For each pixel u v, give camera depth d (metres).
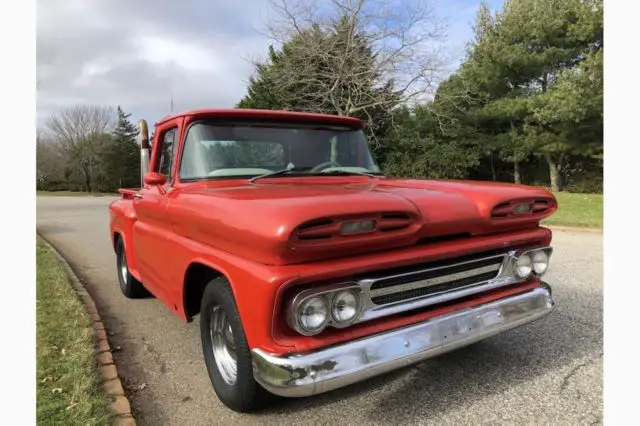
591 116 19.64
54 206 23.94
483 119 23.36
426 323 2.54
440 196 2.78
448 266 2.66
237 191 2.81
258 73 22.23
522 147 22.61
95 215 18.02
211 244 2.75
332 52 19.66
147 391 3.20
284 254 2.16
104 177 54.72
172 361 3.70
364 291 2.33
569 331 4.09
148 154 4.66
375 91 20.05
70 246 9.72
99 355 3.57
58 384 3.08
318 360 2.18
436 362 3.52
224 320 2.84
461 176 23.52
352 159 3.94
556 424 2.69
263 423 2.75
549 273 6.23
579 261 7.04
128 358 3.76
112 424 2.65
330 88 19.84
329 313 2.21
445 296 2.68
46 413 2.73
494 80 22.86
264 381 2.21
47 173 56.47
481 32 24.34
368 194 2.52
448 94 21.61
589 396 2.98
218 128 3.46
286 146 3.65
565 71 19.02
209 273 3.04
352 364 2.25
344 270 2.25
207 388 3.23
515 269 3.00
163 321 4.65
